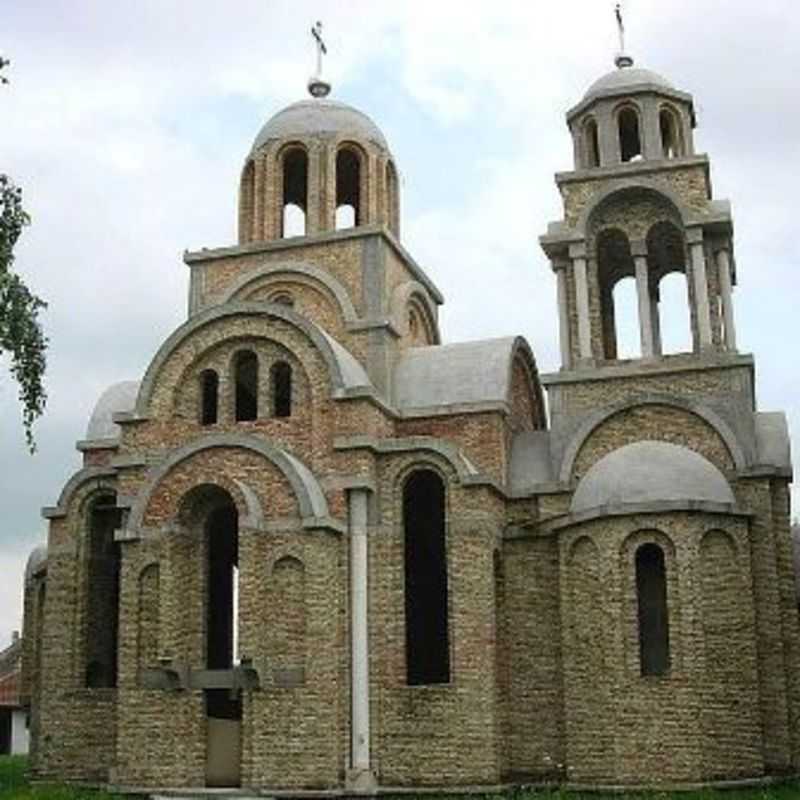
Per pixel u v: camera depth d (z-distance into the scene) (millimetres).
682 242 33375
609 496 26766
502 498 29312
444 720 26531
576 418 30281
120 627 27297
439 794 25812
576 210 32250
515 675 28047
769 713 26672
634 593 26094
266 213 34344
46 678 30328
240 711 27750
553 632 28031
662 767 25016
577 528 27266
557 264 32250
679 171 31672
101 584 31547
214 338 29594
